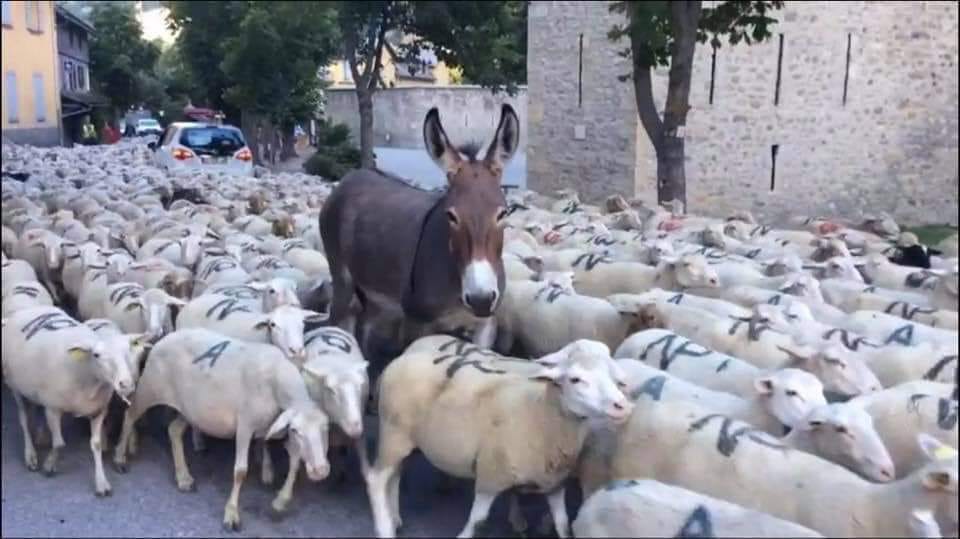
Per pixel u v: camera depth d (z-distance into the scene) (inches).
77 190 616.4
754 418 226.8
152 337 289.9
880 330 294.7
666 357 267.6
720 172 525.0
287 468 281.3
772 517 175.5
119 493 265.9
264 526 244.4
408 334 297.7
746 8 439.5
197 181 677.3
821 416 210.5
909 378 261.7
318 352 271.9
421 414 230.7
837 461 211.6
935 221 446.6
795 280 338.6
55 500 259.8
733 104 511.2
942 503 183.5
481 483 222.8
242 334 293.6
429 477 275.3
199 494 266.2
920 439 196.9
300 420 231.5
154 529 241.8
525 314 321.4
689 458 209.2
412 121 386.9
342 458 269.4
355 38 327.0
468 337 282.0
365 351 326.6
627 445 218.8
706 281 348.5
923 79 440.5
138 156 777.6
